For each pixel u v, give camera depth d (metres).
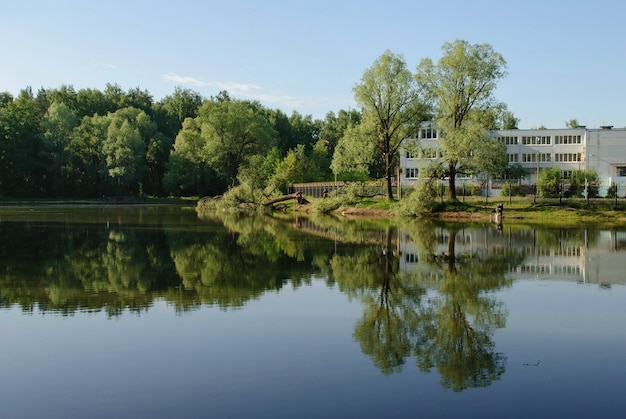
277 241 32.03
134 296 17.03
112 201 92.81
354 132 57.84
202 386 10.19
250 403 9.50
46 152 94.50
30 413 9.12
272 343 12.62
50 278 19.73
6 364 11.23
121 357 11.63
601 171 80.38
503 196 63.28
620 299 17.23
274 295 17.42
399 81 55.97
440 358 11.76
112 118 103.50
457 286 19.09
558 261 24.56
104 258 24.73
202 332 13.37
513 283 19.66
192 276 20.45
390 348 12.37
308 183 78.94
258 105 135.75
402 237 34.50
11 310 15.23
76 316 14.69
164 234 35.88
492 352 12.20
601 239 33.31
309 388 10.13
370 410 9.27
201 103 138.88
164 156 109.69
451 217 50.28
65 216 54.03
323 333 13.43
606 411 9.27
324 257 25.58
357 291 18.14
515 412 9.24
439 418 9.01
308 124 142.25
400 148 61.06
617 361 11.65
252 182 69.38
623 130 79.75
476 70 50.88
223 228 40.88
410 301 16.81
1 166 91.62
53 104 101.94
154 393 9.89
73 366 11.13
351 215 57.25
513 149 85.25
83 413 9.13
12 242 30.56
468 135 48.12
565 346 12.62
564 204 50.91
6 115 94.12
